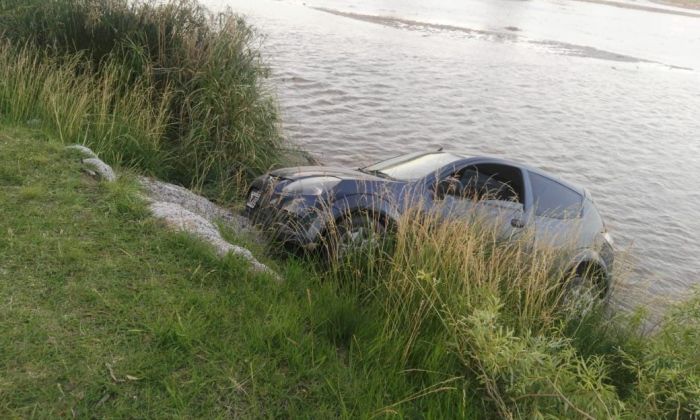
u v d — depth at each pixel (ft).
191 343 12.43
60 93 26.76
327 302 15.81
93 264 14.47
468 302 14.35
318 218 20.31
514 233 20.10
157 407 10.61
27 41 29.96
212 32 31.63
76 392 10.49
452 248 17.07
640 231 37.45
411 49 90.68
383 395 12.56
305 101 55.21
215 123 29.25
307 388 12.20
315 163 35.19
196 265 15.69
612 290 21.89
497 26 128.67
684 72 102.17
